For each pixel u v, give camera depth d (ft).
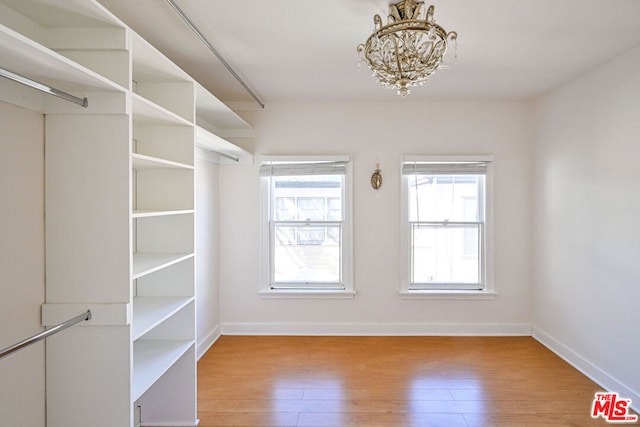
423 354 10.37
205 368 9.55
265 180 11.99
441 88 10.44
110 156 4.94
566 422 7.18
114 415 4.97
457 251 12.04
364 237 11.91
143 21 6.49
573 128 9.61
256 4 5.96
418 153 11.80
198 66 8.66
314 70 8.99
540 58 8.21
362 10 6.15
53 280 4.94
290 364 9.77
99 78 4.37
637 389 7.55
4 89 4.27
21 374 4.61
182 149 6.97
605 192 8.41
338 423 7.18
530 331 11.84
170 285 7.27
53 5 4.36
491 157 11.67
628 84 7.72
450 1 5.88
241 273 12.09
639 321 7.49
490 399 8.01
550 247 10.73
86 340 4.96
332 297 11.97
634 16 6.34
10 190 4.45
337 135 11.85
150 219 7.18
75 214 4.94
